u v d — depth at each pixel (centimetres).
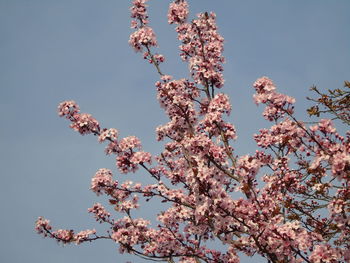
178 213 910
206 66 975
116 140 887
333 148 668
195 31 1064
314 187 800
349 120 991
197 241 952
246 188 723
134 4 1088
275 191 847
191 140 757
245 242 773
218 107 838
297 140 751
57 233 1002
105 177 908
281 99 758
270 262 762
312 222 933
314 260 704
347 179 691
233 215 730
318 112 1023
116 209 938
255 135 902
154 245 954
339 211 707
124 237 923
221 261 877
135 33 1045
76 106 927
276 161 853
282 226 704
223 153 772
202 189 721
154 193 889
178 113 948
